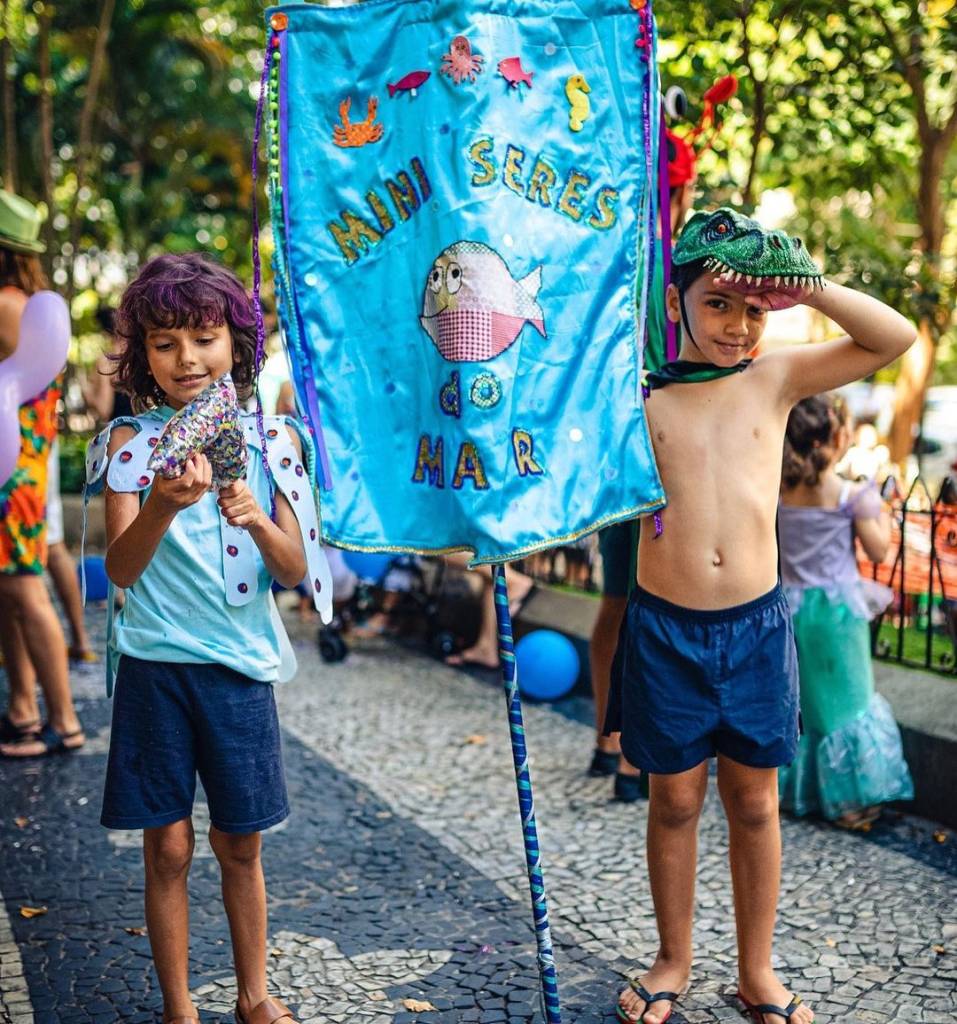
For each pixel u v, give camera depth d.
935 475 11.12
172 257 2.43
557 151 2.41
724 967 2.81
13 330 3.99
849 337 2.50
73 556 8.55
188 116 11.63
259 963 2.52
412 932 3.02
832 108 5.13
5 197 4.13
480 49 2.32
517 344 2.36
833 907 3.12
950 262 8.07
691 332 2.54
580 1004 2.66
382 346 2.46
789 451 3.69
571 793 4.01
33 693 4.51
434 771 4.27
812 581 3.67
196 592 2.40
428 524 2.44
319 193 2.46
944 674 4.10
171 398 2.44
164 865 2.43
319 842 3.62
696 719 2.52
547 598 5.83
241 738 2.42
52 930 3.04
